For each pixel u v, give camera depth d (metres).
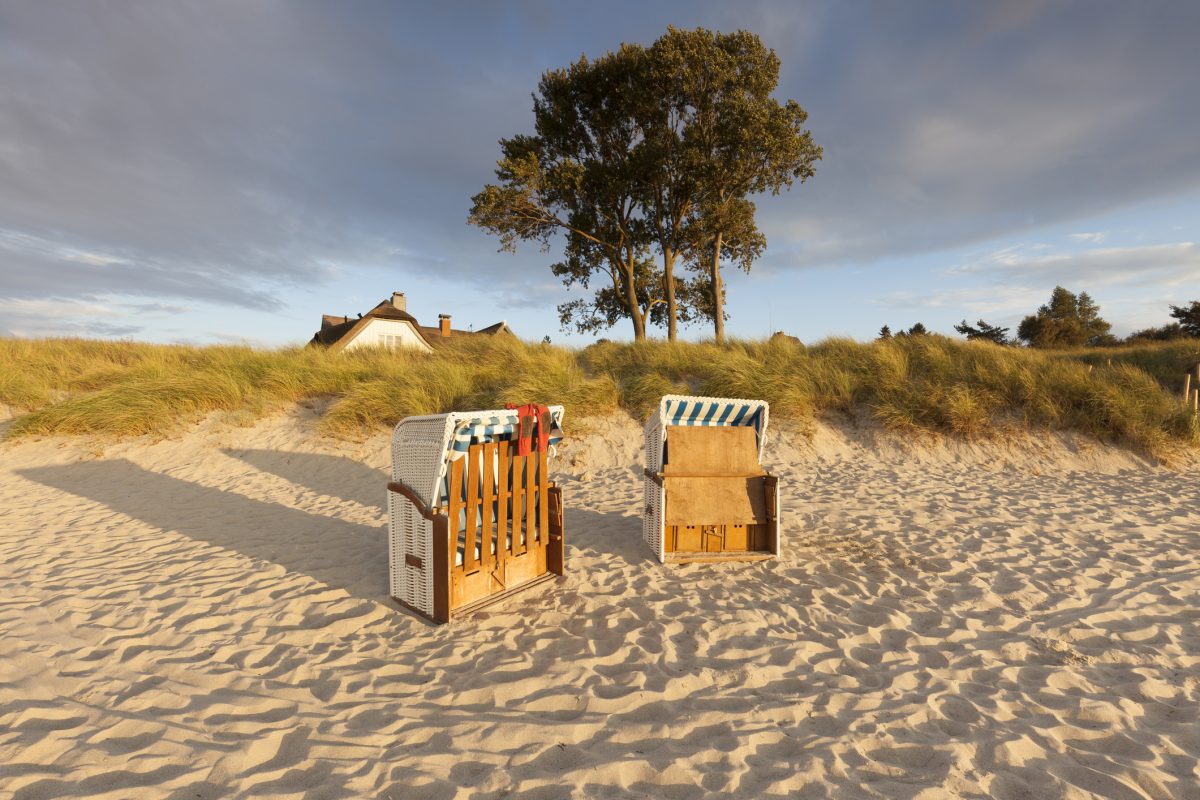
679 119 22.47
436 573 3.86
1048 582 4.52
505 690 3.01
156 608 4.00
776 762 2.44
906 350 12.29
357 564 4.98
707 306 28.69
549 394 10.10
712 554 5.16
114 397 10.15
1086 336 46.84
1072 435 9.63
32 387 11.26
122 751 2.46
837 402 10.57
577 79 22.34
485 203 21.55
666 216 23.89
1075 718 2.77
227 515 6.59
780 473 8.68
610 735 2.63
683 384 11.12
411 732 2.64
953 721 2.74
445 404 10.43
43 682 2.99
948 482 8.09
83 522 6.25
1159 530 5.82
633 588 4.50
